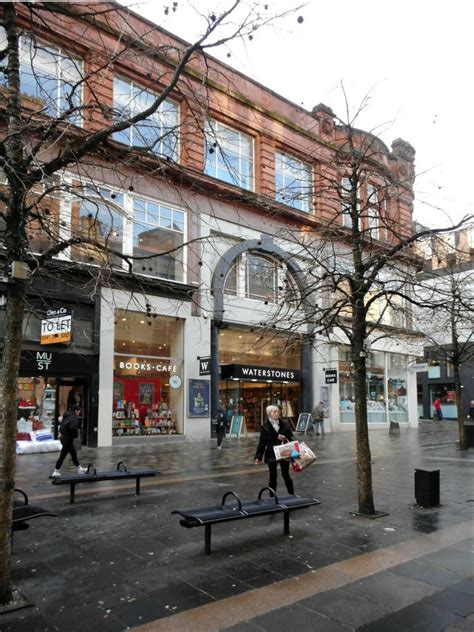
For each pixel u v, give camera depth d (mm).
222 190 20984
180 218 20500
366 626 3988
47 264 9570
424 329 19250
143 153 5844
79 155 5188
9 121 5395
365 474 7695
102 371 18062
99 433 17906
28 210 4871
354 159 9406
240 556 5668
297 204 23703
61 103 11438
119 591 4676
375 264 9078
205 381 21062
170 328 20719
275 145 23922
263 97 23672
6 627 3963
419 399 48188
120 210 6297
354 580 4938
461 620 4082
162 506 8188
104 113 5758
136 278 7562
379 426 29094
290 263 15250
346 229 9961
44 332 16562
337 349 25938
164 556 5668
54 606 4355
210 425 21172
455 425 34531
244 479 10953
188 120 7559
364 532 6656
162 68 16219
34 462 13727
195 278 20656
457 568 5270
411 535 6523
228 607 4332
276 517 7465
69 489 9648
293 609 4289
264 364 24312
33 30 6062
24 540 6285
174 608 4316
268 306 21250
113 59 5977
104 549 5922
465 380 43969
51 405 17672
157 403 20109
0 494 4426
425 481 8148
